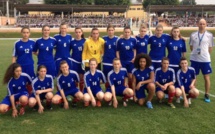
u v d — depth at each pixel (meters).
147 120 5.12
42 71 5.59
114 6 41.62
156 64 6.79
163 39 6.69
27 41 6.33
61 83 5.88
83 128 4.73
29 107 5.96
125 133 4.52
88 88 5.93
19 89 5.55
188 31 34.00
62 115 5.40
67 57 7.04
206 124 4.92
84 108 5.86
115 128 4.73
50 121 5.07
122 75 6.08
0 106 5.32
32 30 33.72
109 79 6.07
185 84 6.19
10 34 31.70
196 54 6.50
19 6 39.91
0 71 10.33
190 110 5.73
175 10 41.53
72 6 40.50
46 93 5.73
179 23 42.81
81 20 42.91
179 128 4.73
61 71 5.91
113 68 6.25
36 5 39.97
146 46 6.91
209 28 35.81
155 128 4.73
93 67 5.92
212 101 6.45
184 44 6.65
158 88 6.18
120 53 6.80
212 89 7.62
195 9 41.47
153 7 40.62
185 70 6.10
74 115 5.40
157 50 6.77
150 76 6.15
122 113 5.53
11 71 5.41
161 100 6.31
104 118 5.22
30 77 5.84
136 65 6.14
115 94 6.14
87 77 5.95
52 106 6.02
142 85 6.18
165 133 4.52
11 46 20.41
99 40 6.77
